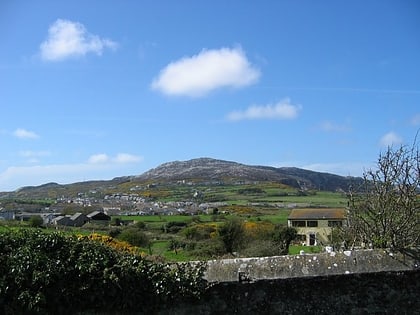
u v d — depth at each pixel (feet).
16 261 23.80
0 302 23.25
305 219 171.01
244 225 134.31
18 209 203.31
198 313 24.91
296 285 25.07
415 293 24.85
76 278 24.11
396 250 25.49
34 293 23.43
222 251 119.65
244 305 24.99
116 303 24.26
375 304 24.85
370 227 34.88
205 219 213.66
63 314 23.97
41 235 25.27
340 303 24.89
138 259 25.45
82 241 25.77
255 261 25.67
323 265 25.17
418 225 32.53
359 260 25.22
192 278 24.81
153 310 24.68
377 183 34.55
